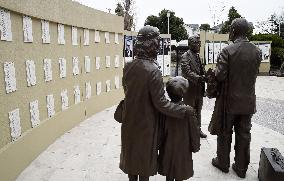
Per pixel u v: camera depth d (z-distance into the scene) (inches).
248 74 184.9
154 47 143.2
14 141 193.0
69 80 301.4
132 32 485.4
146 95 141.8
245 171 191.9
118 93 448.5
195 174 196.7
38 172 199.6
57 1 264.1
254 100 189.0
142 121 144.0
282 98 534.0
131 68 144.1
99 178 190.4
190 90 249.9
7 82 184.7
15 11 190.5
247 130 190.1
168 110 141.6
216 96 197.8
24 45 209.3
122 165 154.8
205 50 781.3
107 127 311.4
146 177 151.8
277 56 1104.2
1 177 173.8
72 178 190.4
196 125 153.2
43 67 243.1
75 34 312.3
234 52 184.2
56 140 267.1
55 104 270.1
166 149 153.6
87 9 337.4
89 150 241.8
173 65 1143.0
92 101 365.1
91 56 358.6
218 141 200.4
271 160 173.6
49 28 253.8
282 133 308.3
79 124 323.6
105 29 391.9
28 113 216.2
